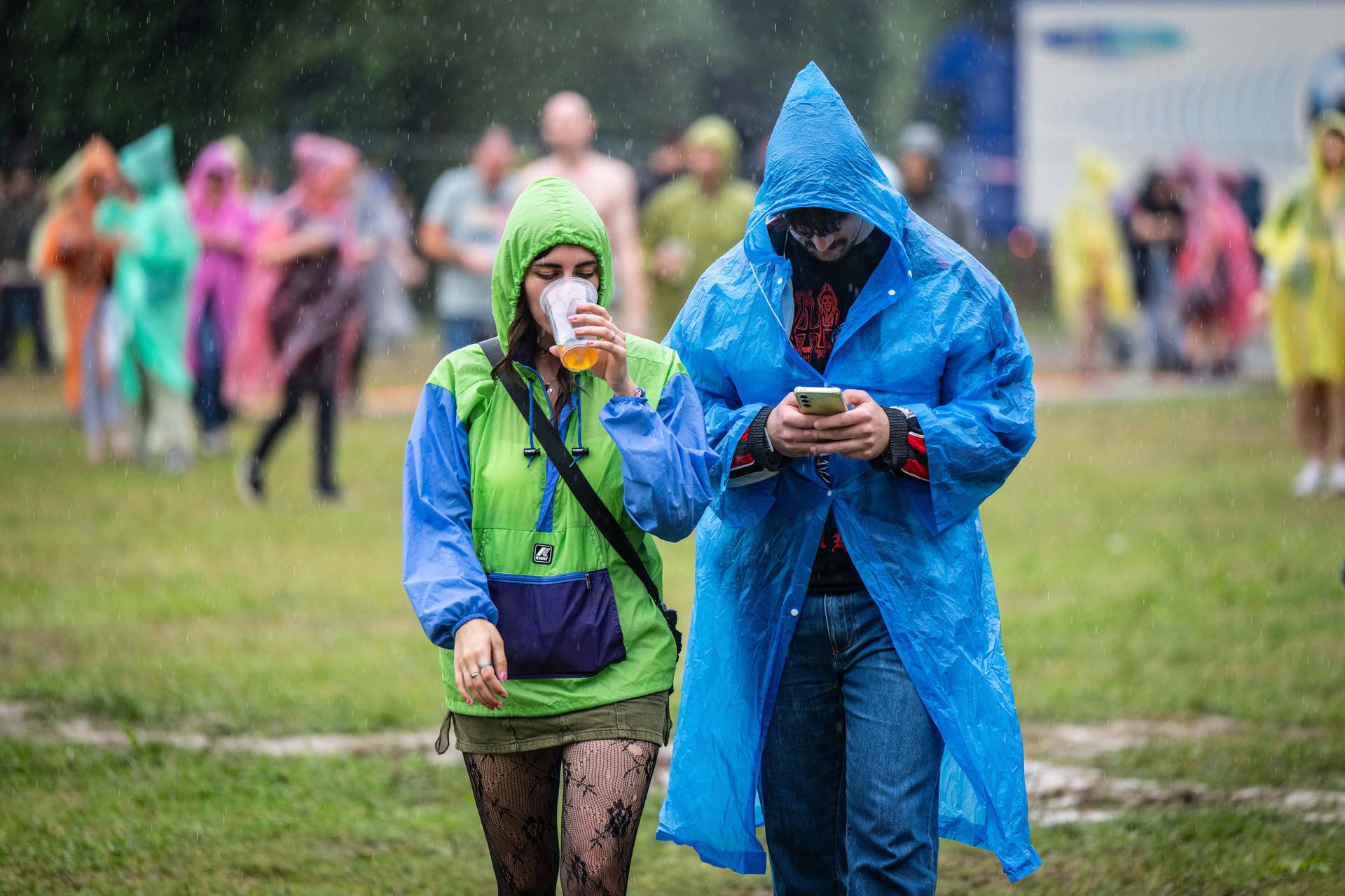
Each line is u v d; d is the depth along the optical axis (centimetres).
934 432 1062
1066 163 7606
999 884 1431
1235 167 6950
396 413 4953
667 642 1049
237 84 6203
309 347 3316
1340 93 7281
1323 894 1362
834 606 1109
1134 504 3309
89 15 6028
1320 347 3312
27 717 1873
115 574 2639
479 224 3475
